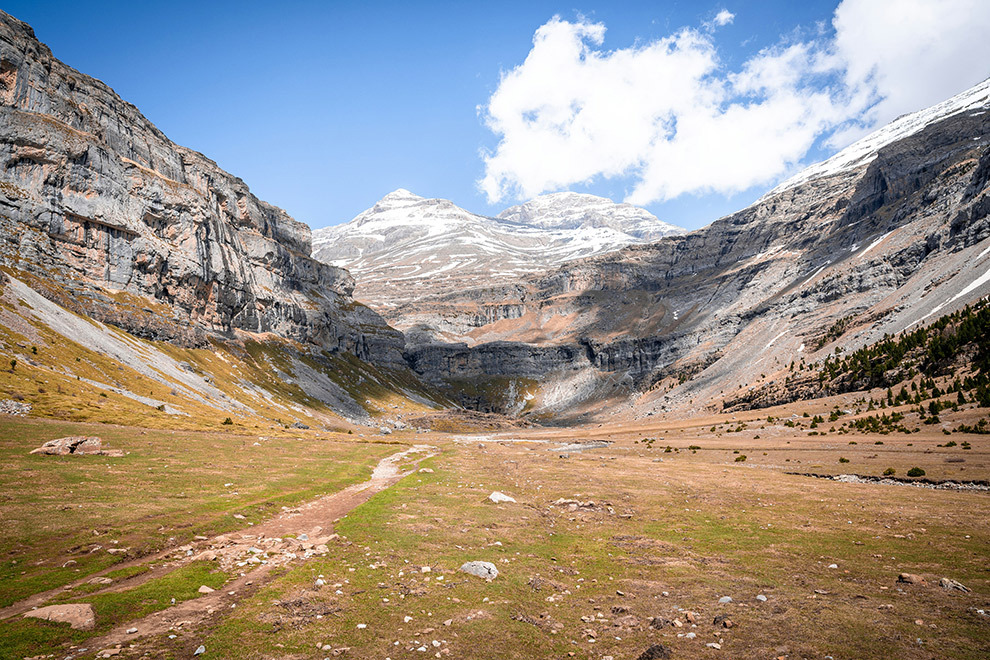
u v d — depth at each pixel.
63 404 70.50
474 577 23.09
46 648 14.98
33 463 39.47
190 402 116.44
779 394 179.38
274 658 15.12
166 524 29.38
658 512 38.38
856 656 14.85
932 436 76.38
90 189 150.38
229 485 42.19
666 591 21.70
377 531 30.56
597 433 197.88
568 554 27.72
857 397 133.88
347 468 60.53
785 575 23.23
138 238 163.75
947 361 116.75
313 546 27.41
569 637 17.38
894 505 38.66
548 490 48.25
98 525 27.72
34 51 152.38
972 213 198.75
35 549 23.70
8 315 97.69
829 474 60.50
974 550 25.72
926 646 15.27
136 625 17.11
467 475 58.41
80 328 117.75
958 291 156.38
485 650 16.14
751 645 16.06
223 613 18.42
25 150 137.38
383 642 16.45
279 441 81.00
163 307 168.88
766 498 43.69
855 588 21.03
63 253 140.25
